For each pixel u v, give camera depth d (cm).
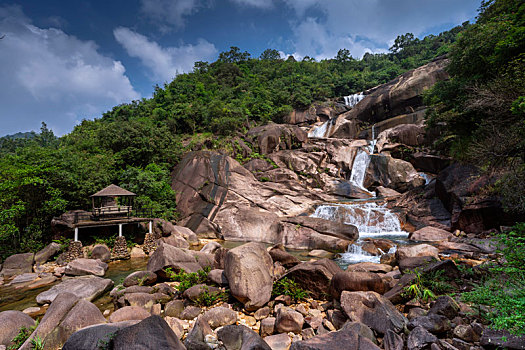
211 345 464
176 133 3616
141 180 1980
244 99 4578
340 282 622
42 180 1406
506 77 896
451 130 1570
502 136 820
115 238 1510
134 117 4203
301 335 510
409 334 418
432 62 3703
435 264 630
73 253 1295
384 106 3594
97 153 2323
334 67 7169
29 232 1448
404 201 1844
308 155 2831
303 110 4503
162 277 948
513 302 381
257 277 647
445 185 1513
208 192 2148
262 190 2192
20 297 885
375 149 2919
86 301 573
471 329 404
